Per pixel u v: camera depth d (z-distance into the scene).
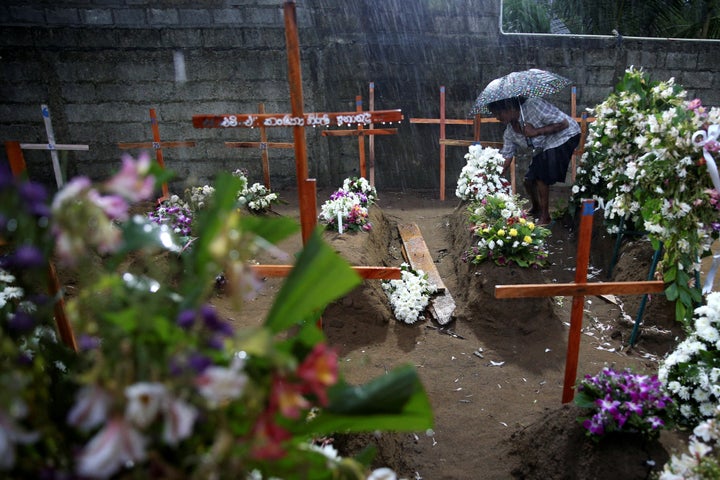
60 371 1.39
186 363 0.77
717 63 7.20
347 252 4.46
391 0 7.06
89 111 7.21
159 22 6.99
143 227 0.99
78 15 6.85
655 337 3.83
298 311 0.99
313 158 7.63
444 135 7.23
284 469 1.00
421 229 6.32
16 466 0.85
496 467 2.67
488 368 3.68
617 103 4.29
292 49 2.38
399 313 4.16
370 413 1.04
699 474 1.69
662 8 9.00
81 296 0.89
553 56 7.25
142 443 0.75
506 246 4.35
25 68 6.95
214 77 7.23
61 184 1.14
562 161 5.55
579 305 2.75
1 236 0.90
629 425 2.25
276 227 1.17
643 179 3.38
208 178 7.67
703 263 4.84
